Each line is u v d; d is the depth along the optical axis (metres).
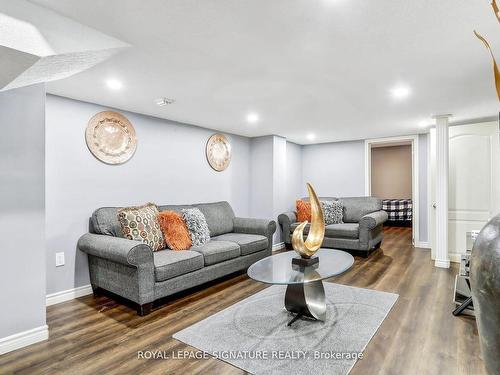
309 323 2.38
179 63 2.23
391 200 7.93
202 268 3.09
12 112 2.07
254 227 4.20
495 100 3.17
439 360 1.87
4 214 2.03
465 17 1.64
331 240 4.77
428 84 2.70
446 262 3.95
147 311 2.59
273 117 3.90
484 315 0.70
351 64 2.27
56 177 2.89
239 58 2.16
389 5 1.54
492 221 0.73
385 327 2.30
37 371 1.80
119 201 3.39
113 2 1.50
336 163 5.97
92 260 3.02
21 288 2.09
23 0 1.43
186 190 4.18
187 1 1.50
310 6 1.54
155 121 3.80
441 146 3.97
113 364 1.86
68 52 1.61
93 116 3.18
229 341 2.12
